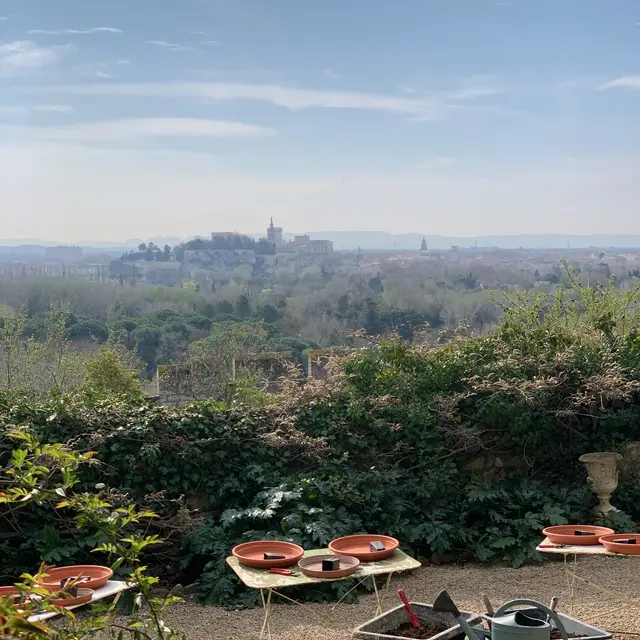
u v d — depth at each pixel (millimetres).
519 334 9250
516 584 6586
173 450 7383
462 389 8578
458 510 7852
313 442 7844
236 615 6016
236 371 13414
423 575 6910
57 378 12648
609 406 8555
